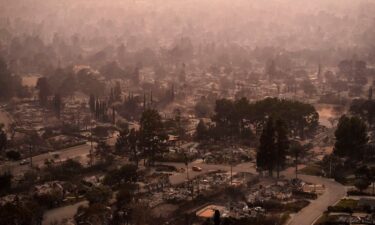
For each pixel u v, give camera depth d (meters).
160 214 194.00
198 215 192.00
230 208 198.50
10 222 175.38
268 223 183.25
